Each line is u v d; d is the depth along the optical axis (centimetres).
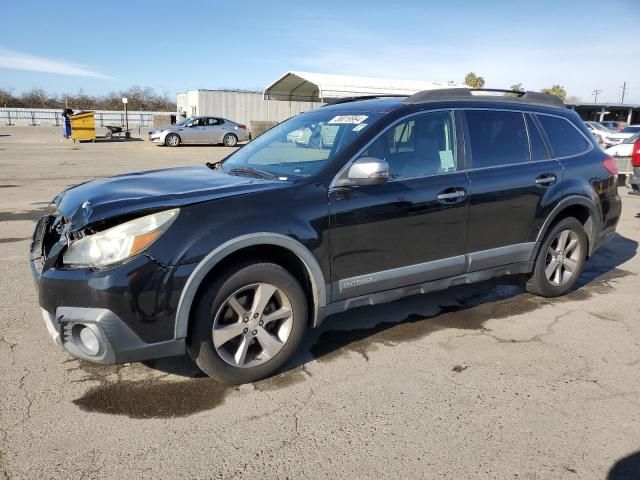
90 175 1391
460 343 394
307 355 372
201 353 310
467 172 405
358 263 356
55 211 360
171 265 288
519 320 439
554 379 342
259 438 278
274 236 315
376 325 426
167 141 2638
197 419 294
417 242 380
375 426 289
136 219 291
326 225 337
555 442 277
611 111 5466
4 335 393
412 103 395
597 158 498
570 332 416
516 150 441
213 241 297
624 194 1166
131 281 279
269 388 328
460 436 281
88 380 333
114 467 254
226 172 397
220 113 3756
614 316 450
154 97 7350
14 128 4278
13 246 648
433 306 470
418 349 383
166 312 290
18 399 310
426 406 309
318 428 287
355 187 351
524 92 473
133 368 349
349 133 373
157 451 266
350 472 253
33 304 453
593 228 496
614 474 253
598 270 589
